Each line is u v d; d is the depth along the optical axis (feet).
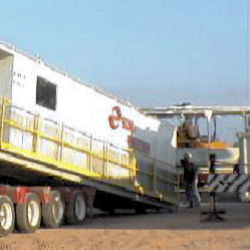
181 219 64.28
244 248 39.50
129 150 73.00
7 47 52.13
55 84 58.85
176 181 86.79
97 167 65.92
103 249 39.73
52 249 39.93
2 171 54.95
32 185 59.21
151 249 39.45
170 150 86.53
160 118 98.78
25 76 54.24
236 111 97.30
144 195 76.33
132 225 57.31
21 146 52.80
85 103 64.54
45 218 54.19
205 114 98.27
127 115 74.02
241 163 68.64
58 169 58.95
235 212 71.15
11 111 51.70
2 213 47.52
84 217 61.36
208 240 43.50
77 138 62.23
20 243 42.91
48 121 57.11
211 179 61.52
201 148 98.53
